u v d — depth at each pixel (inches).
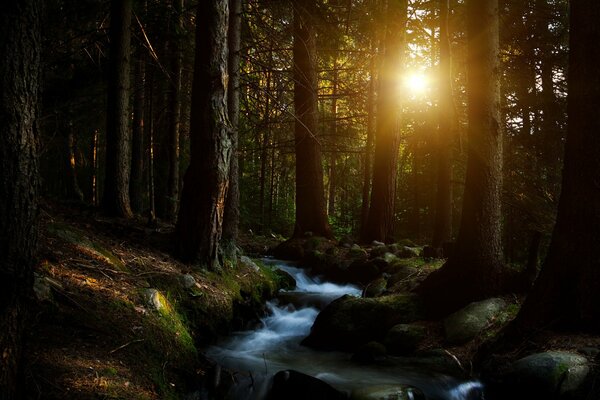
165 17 411.2
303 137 538.0
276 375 195.9
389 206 498.3
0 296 91.7
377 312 264.8
